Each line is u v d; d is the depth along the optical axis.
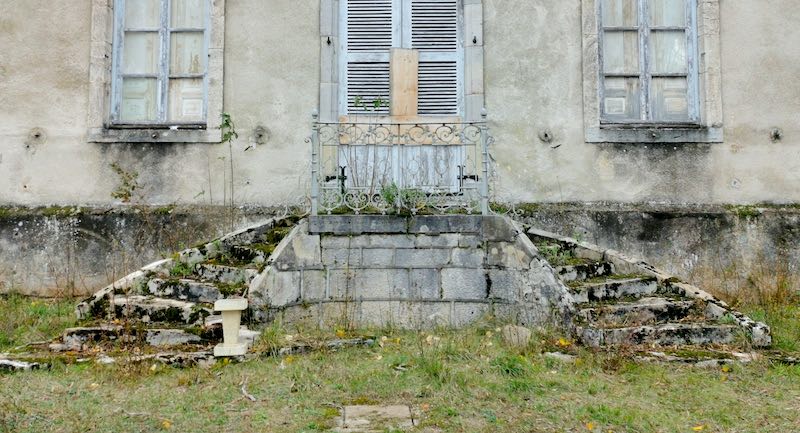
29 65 7.54
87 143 7.45
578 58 7.55
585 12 7.58
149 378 4.30
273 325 5.27
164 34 7.79
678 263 7.23
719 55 7.57
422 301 5.79
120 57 7.75
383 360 4.66
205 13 7.76
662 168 7.44
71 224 7.26
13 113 7.48
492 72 7.51
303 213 6.95
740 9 7.66
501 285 5.79
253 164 7.41
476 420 3.62
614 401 3.96
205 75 7.68
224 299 4.80
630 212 7.28
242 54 7.54
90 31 7.56
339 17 7.75
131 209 7.31
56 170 7.42
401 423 3.56
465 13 7.62
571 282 5.70
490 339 5.17
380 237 5.85
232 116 7.48
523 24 7.58
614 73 7.76
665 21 7.83
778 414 3.80
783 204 7.45
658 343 5.02
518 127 7.44
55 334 5.40
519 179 7.36
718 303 5.46
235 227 7.24
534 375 4.36
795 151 7.53
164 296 5.53
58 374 4.36
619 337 4.95
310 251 5.74
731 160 7.47
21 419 3.57
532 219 7.19
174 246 7.21
